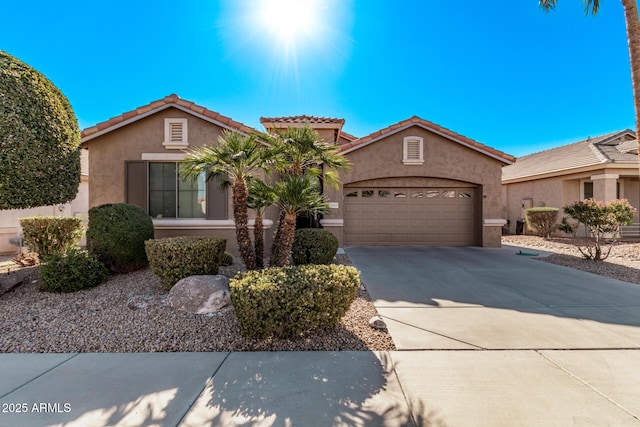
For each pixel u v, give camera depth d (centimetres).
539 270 908
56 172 679
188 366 375
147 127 1073
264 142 695
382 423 278
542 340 444
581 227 1792
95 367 371
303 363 382
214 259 646
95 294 623
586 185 1839
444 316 539
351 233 1425
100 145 1067
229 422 278
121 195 1070
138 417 285
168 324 484
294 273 482
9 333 457
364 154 1380
